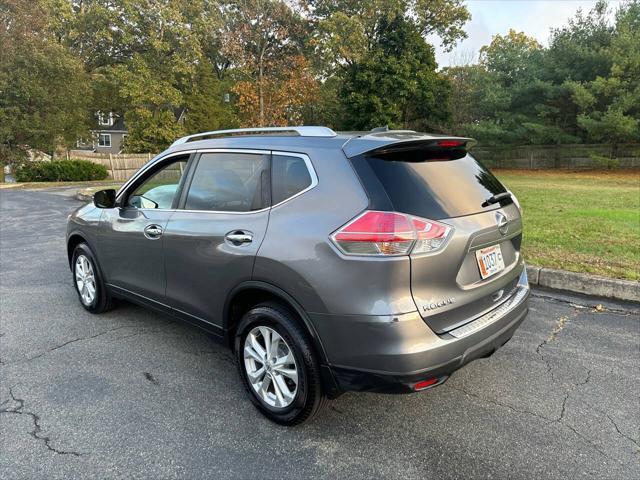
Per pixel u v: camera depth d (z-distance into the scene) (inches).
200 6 1323.8
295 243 96.3
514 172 980.6
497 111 1072.8
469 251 98.2
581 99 909.8
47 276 227.9
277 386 106.7
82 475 90.5
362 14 1147.3
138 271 145.0
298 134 109.7
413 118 1178.6
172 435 103.4
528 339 153.0
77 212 179.3
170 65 1295.5
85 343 151.6
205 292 120.4
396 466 93.3
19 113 926.4
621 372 130.9
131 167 1203.2
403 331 86.7
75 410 113.0
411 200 91.4
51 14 1150.3
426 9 1173.7
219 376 130.7
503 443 100.5
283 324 100.7
